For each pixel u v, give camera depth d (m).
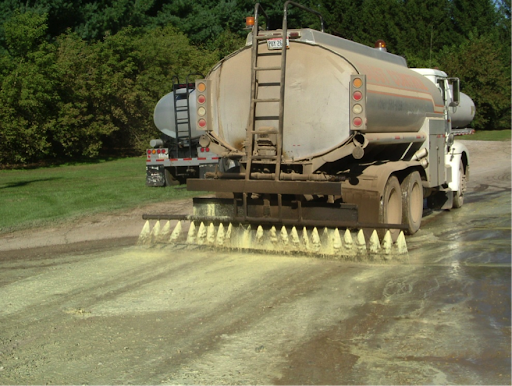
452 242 8.81
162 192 15.28
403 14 51.06
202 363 4.52
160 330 5.25
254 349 4.76
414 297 6.03
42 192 15.89
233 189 7.84
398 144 9.58
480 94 41.56
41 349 4.89
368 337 4.96
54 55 28.50
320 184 7.34
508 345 4.75
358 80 7.38
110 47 32.25
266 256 7.99
